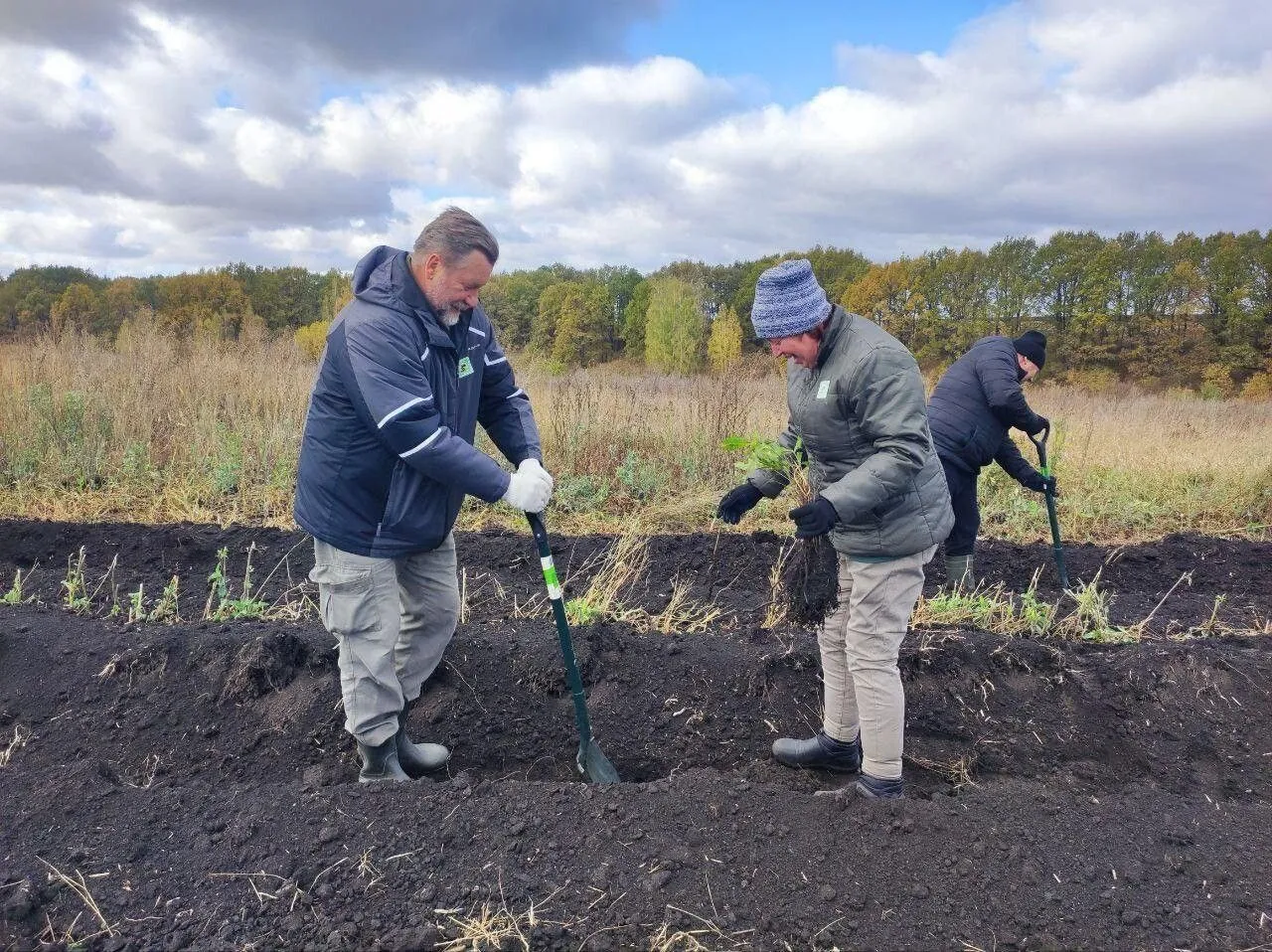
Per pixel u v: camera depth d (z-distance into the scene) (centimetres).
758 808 294
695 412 889
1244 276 3412
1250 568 618
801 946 245
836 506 266
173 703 382
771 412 938
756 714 397
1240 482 862
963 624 482
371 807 289
